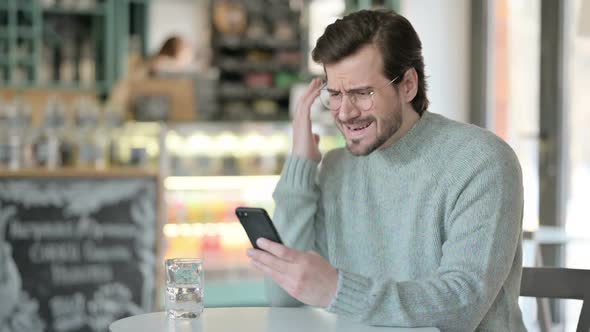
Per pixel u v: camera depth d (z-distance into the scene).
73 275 6.32
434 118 3.10
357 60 2.85
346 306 2.58
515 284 2.96
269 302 3.25
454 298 2.62
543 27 7.51
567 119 7.23
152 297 6.45
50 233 6.29
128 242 6.42
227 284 8.05
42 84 9.80
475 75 9.04
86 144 6.99
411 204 3.01
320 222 3.36
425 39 9.15
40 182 6.28
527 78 7.91
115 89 8.83
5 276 6.22
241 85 10.93
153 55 9.30
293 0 11.05
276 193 3.32
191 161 8.24
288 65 11.02
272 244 2.61
